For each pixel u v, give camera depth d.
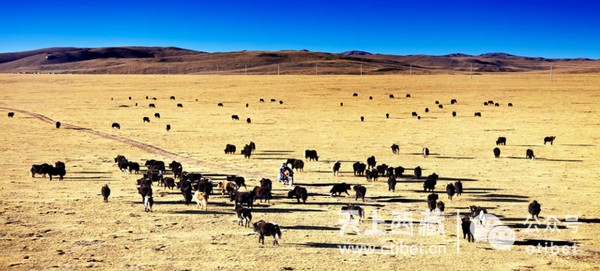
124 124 68.00
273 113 80.44
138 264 18.33
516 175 36.75
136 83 145.00
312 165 41.22
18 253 19.38
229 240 21.31
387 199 29.53
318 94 110.31
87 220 24.14
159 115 75.75
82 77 175.00
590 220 24.69
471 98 98.62
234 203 28.38
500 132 59.28
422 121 69.88
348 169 39.69
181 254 19.45
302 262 18.72
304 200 28.47
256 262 18.64
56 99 105.38
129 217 24.83
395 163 41.94
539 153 46.12
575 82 127.12
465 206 27.81
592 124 63.97
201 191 30.09
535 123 66.06
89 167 39.75
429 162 42.31
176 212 26.08
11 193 29.97
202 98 105.69
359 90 117.44
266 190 28.44
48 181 34.06
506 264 18.72
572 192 31.00
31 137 55.66
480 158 44.00
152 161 38.31
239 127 65.00
